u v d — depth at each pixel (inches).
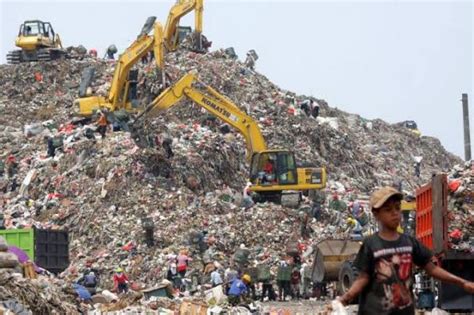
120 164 2773.1
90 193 2694.4
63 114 3575.3
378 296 528.1
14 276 1119.0
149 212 2546.8
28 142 3270.2
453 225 1226.0
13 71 3988.7
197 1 3179.1
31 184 2861.7
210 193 2736.2
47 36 4097.0
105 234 2461.9
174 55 3902.6
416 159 4104.3
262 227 2471.7
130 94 3159.5
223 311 1348.4
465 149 2546.8
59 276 2022.6
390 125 4510.3
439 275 535.2
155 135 2984.7
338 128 3949.3
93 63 4013.3
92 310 1286.9
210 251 2305.6
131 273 2240.4
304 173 2687.0
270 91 3843.5
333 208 2768.2
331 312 532.1
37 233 1931.6
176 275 2101.4
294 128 3592.5
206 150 3019.2
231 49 4101.9
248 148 2915.8
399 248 529.7
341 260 1824.6
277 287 2112.5
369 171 3673.7
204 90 3656.5
